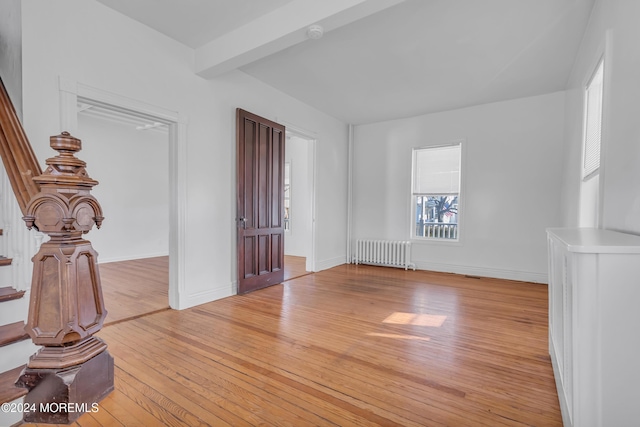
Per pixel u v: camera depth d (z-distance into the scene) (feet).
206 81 11.55
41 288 4.86
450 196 17.62
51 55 7.67
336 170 19.22
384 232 19.43
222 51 10.25
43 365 4.93
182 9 8.90
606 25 7.15
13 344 5.40
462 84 13.71
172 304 10.96
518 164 15.46
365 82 13.64
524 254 15.37
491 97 15.28
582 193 10.14
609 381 3.43
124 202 20.89
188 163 10.95
